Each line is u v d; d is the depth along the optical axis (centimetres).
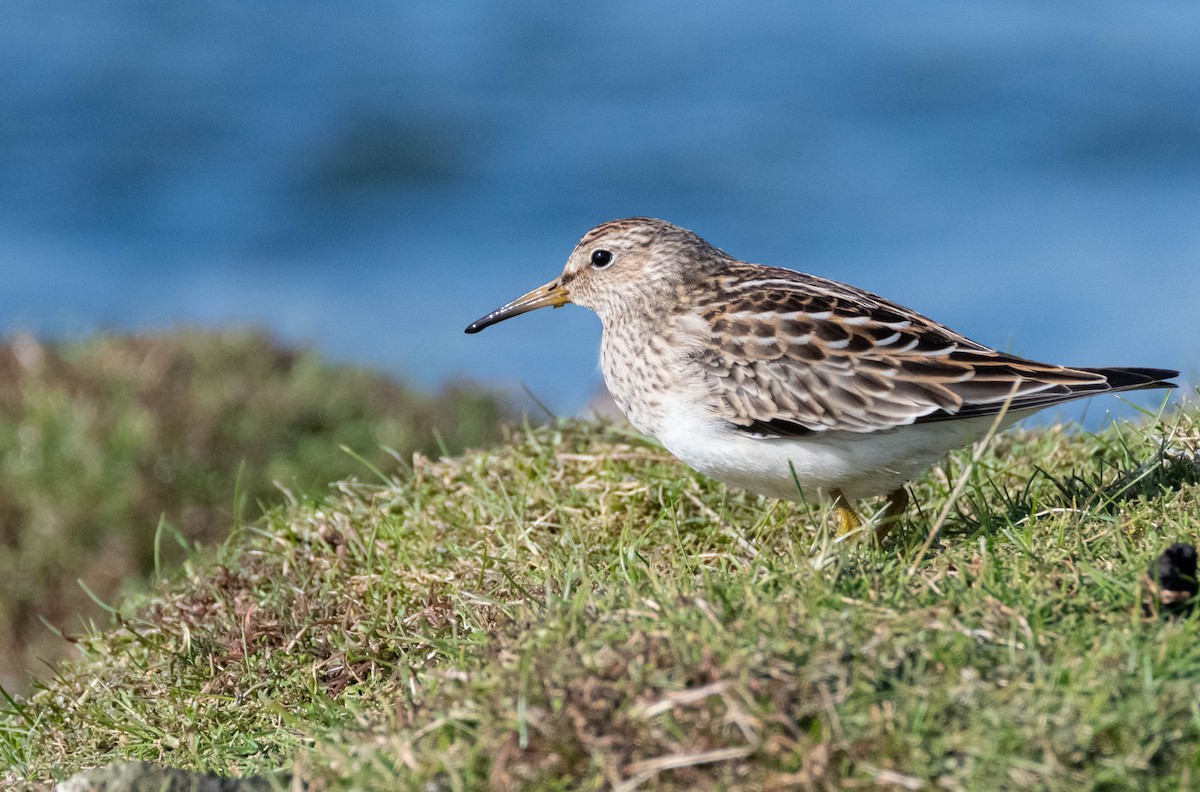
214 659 870
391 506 1029
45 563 1386
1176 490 849
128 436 1488
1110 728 564
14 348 1661
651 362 942
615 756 570
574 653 628
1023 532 785
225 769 744
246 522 1418
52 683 984
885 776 550
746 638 618
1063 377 856
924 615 634
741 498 981
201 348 1684
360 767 607
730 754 562
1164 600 657
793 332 901
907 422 863
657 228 993
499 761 576
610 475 1017
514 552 909
